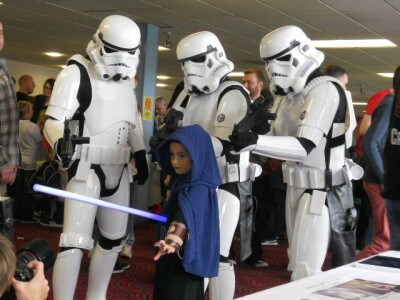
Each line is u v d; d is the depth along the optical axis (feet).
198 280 7.59
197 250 7.29
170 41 28.43
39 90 47.73
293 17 23.65
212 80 9.53
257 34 27.66
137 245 18.79
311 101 8.78
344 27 25.08
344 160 9.23
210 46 9.52
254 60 36.14
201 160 7.47
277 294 4.16
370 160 11.97
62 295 9.78
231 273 9.59
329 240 9.06
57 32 31.04
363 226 15.58
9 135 9.51
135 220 24.21
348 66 36.60
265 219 16.39
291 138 8.56
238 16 23.98
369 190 12.52
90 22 27.43
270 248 19.30
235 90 9.59
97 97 9.84
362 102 59.11
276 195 16.24
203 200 7.43
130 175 10.55
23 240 18.13
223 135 9.36
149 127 26.43
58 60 43.70
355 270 5.07
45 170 17.47
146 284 13.79
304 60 8.91
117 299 12.40
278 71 8.93
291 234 9.36
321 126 8.67
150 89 26.73
